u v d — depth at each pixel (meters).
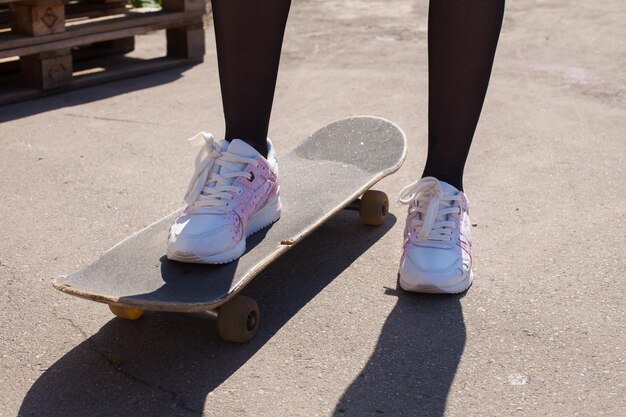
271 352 2.00
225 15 2.11
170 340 2.06
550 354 1.99
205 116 3.99
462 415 1.77
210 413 1.77
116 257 2.08
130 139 3.65
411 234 2.31
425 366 1.94
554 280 2.34
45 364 1.97
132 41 5.33
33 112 4.07
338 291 2.29
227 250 2.02
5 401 1.83
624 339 2.04
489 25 2.19
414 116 3.91
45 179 3.16
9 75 4.66
